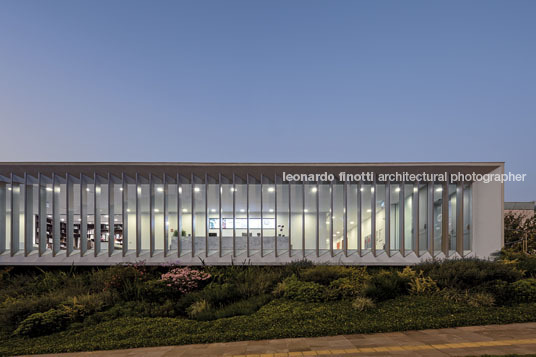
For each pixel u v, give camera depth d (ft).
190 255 49.75
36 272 48.39
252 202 55.16
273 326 25.82
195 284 37.60
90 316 29.89
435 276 34.65
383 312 28.14
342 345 21.89
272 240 51.39
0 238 51.26
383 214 54.85
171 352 22.04
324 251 51.37
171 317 31.17
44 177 50.88
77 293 36.19
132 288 35.45
